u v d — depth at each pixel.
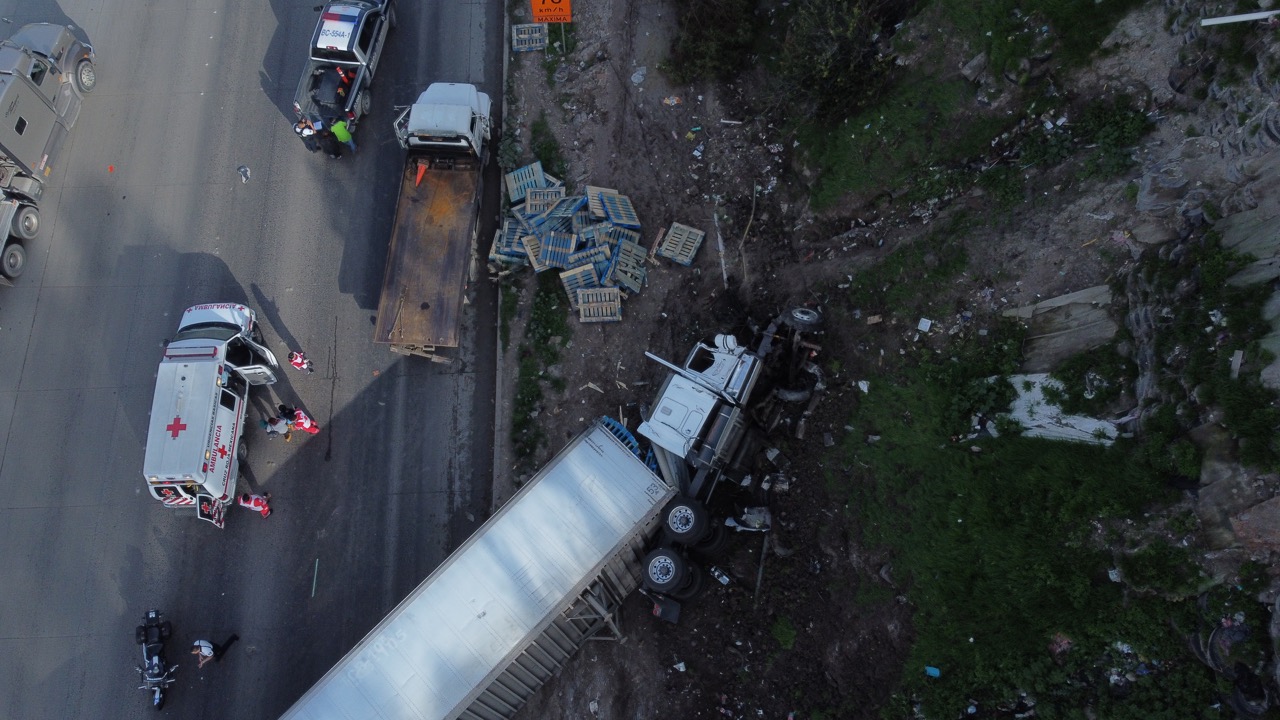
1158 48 14.20
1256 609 11.37
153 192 20.72
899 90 16.72
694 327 18.12
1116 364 13.47
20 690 17.14
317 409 18.84
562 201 19.14
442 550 17.81
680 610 15.95
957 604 13.75
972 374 14.87
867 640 14.52
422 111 18.72
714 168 19.05
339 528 18.05
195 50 22.09
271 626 17.48
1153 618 12.20
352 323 19.48
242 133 21.19
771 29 19.41
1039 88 15.36
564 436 18.03
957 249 15.52
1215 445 11.99
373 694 14.14
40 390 19.17
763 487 16.42
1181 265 12.98
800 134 17.98
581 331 18.61
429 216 18.66
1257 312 12.00
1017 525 13.54
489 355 19.06
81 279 20.06
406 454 18.47
